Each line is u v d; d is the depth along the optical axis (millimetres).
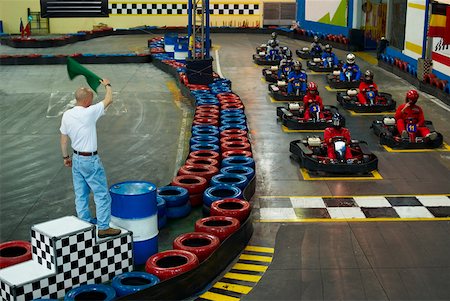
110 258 4844
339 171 7797
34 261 4703
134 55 17703
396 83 14062
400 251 5633
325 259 5492
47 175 7902
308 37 21359
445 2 11945
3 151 8977
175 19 23812
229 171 7125
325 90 13406
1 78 15156
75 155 4969
